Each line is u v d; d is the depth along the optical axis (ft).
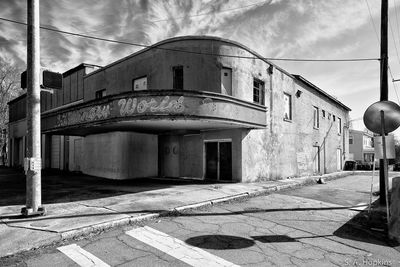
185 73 43.34
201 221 22.20
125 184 40.86
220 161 46.03
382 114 22.49
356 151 155.84
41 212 21.57
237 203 29.91
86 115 39.17
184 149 49.83
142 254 15.21
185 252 15.58
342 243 17.89
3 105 119.65
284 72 58.70
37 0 22.65
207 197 30.45
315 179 54.95
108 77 57.41
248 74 46.98
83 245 16.47
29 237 16.78
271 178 51.78
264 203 30.25
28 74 22.13
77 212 22.72
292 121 61.26
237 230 19.97
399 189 18.85
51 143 77.77
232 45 44.52
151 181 44.57
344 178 66.39
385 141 22.82
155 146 50.83
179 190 34.94
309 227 21.34
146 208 24.54
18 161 95.09
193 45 43.32
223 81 43.86
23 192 34.22
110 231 19.12
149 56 47.80
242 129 43.62
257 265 14.11
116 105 34.04
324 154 79.41
